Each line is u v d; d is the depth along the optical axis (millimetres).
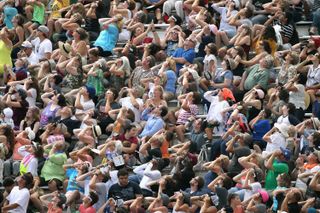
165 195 87375
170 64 97438
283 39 99688
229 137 90812
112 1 105125
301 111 92875
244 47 98562
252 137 90812
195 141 91750
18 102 96688
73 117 95750
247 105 93000
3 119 96250
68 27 102875
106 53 101500
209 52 97375
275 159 88000
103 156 91125
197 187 87438
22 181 89000
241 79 96188
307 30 103125
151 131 92812
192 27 101188
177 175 88750
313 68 95250
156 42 100938
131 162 91625
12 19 104812
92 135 93062
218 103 93312
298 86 93938
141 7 105188
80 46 100438
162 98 94500
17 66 101188
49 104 96688
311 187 86062
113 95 95375
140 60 99562
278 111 92562
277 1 101875
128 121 92375
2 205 89125
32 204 89562
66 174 91312
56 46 103750
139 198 87062
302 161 88062
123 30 102688
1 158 92312
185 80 95625
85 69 99375
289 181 86562
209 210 86062
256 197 85875
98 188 88375
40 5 105438
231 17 100875
